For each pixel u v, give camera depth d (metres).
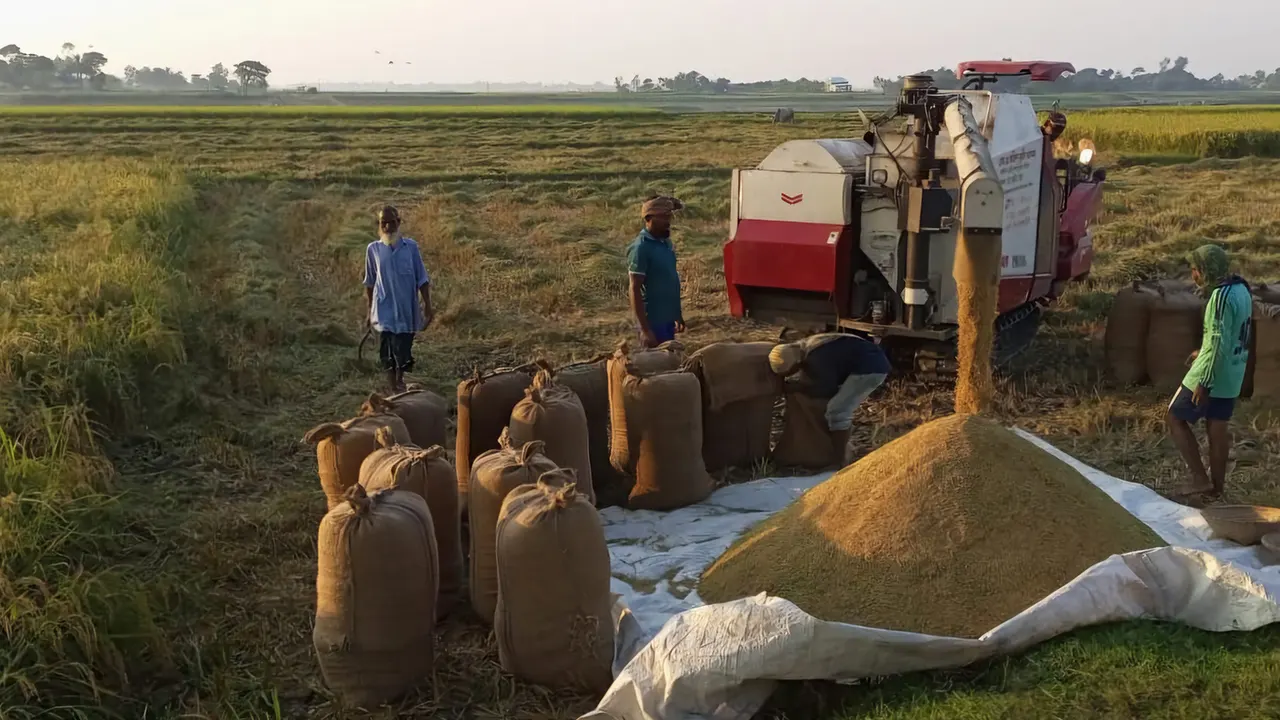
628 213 22.05
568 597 4.43
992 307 7.33
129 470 7.29
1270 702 3.52
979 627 4.34
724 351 7.18
